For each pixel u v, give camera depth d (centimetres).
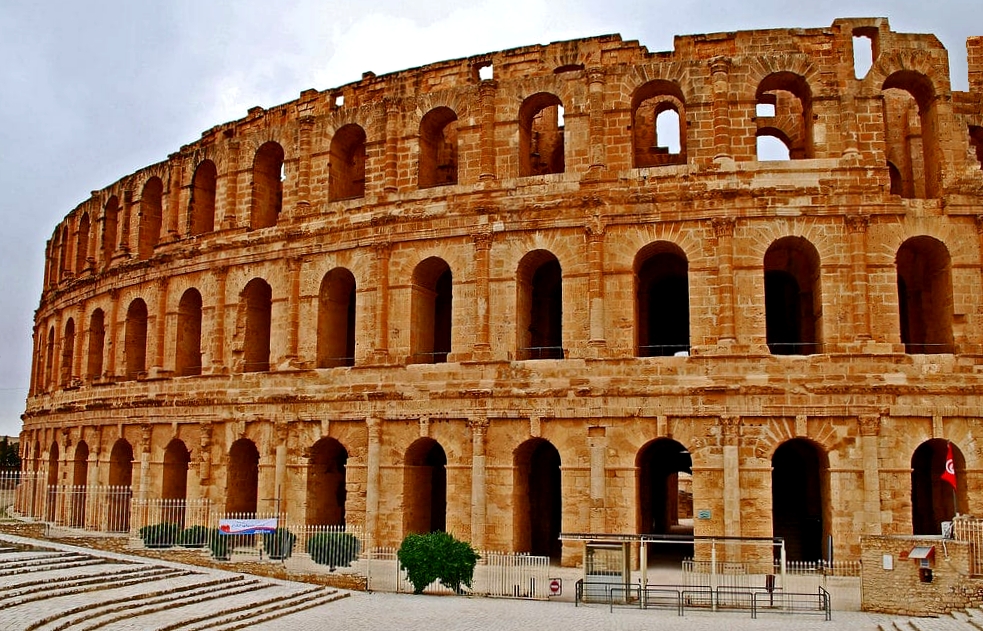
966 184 5269
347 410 5825
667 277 6341
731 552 4984
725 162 5391
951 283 5206
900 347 5116
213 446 6359
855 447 5025
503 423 5447
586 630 3678
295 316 6169
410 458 5719
